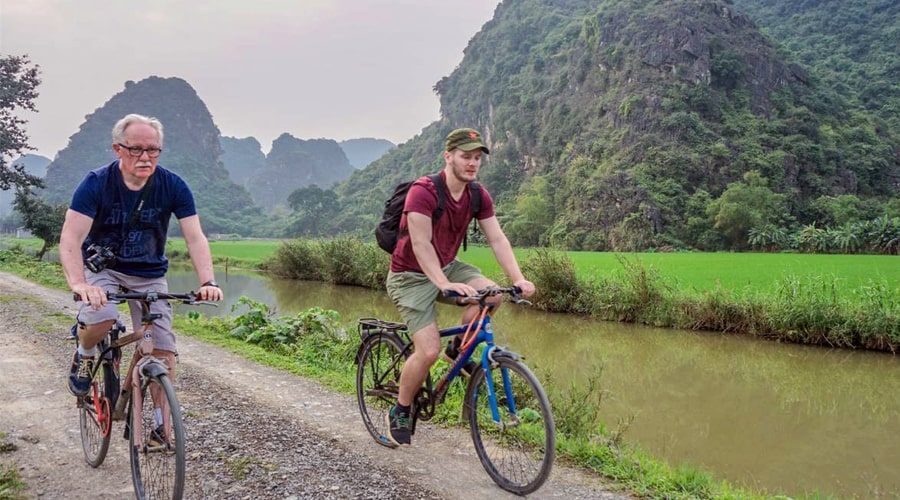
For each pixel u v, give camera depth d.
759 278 21.80
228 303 19.89
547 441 3.35
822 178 87.00
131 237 3.47
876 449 6.82
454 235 3.86
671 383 10.09
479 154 3.68
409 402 3.98
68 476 3.78
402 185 3.92
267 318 9.52
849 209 78.06
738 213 73.44
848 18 138.12
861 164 89.94
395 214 3.91
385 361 4.48
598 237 81.06
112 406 3.60
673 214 79.12
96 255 3.36
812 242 69.88
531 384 3.43
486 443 4.07
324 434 4.62
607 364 11.42
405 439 4.03
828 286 14.34
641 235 76.94
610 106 102.62
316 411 5.23
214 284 3.35
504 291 3.49
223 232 180.88
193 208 3.65
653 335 14.38
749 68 101.25
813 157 87.88
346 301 21.03
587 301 17.20
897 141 98.88
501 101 142.62
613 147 95.56
